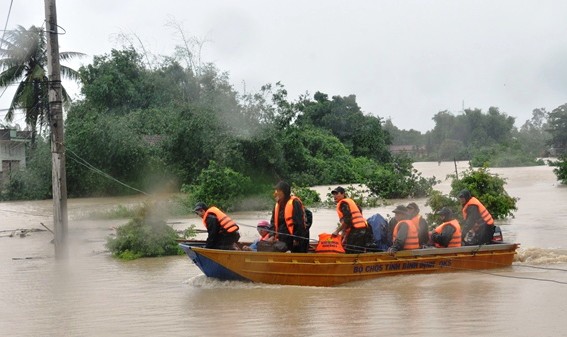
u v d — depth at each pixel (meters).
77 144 43.00
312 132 57.72
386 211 27.25
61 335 8.95
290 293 11.17
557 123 92.19
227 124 42.25
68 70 46.94
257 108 42.25
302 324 8.99
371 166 54.06
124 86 53.84
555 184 41.38
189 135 42.91
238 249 12.73
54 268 14.75
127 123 46.09
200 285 12.12
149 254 16.30
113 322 9.54
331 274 11.80
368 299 10.62
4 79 44.97
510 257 13.75
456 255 13.02
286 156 46.78
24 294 11.84
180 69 54.97
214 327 8.99
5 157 48.97
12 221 27.48
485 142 98.75
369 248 12.61
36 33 44.53
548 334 8.21
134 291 11.90
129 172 43.69
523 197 32.12
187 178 42.91
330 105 65.56
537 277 12.42
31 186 43.75
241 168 40.72
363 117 65.56
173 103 51.59
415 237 12.62
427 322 8.94
